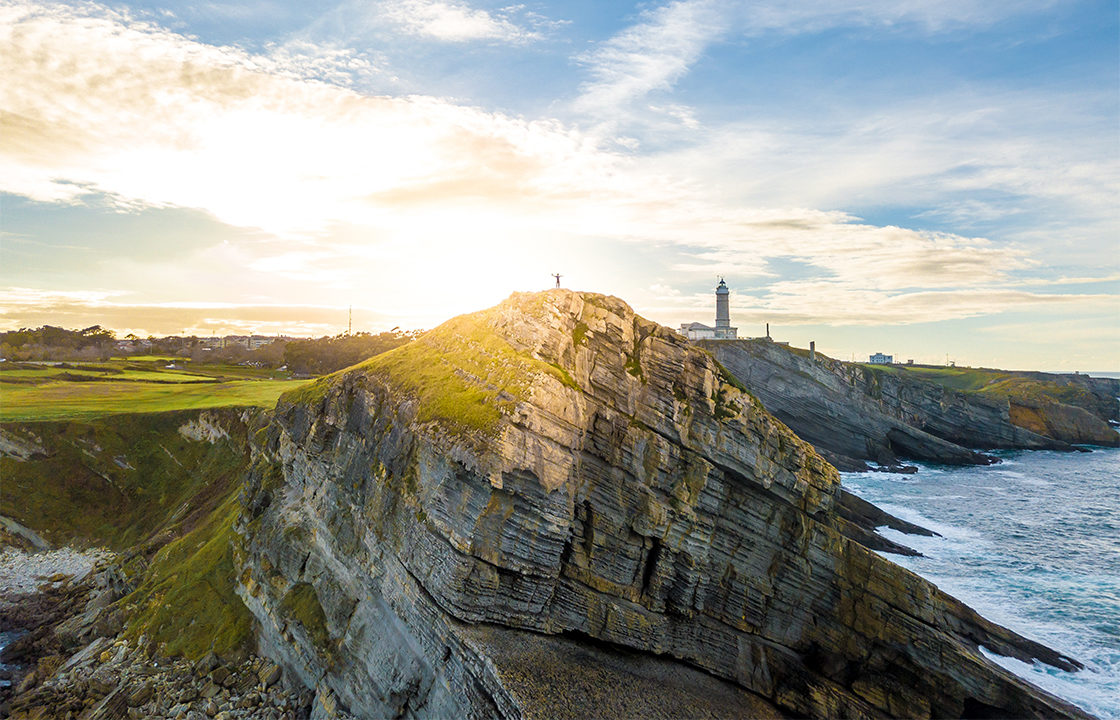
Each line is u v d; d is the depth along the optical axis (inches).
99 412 3651.6
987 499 3924.7
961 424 6166.3
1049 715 1578.5
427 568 1401.3
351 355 6678.2
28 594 2529.5
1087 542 3026.6
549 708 1206.3
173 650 1889.8
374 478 1678.2
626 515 1606.8
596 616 1528.1
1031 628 2098.9
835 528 1934.1
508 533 1373.0
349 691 1530.5
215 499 2965.1
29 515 3090.6
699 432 1697.8
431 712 1339.8
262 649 1840.6
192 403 3932.1
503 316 1849.2
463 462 1376.7
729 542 1737.2
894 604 1764.3
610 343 1740.9
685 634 1651.1
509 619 1401.3
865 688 1747.0
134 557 2576.3
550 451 1456.7
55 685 1811.0
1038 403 6801.2
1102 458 5693.9
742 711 1544.0
